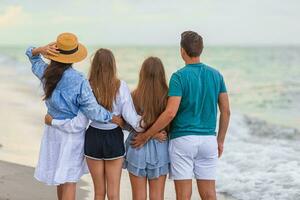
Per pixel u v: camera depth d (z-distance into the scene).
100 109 4.52
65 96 4.52
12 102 14.31
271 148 9.00
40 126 10.75
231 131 11.01
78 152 4.64
